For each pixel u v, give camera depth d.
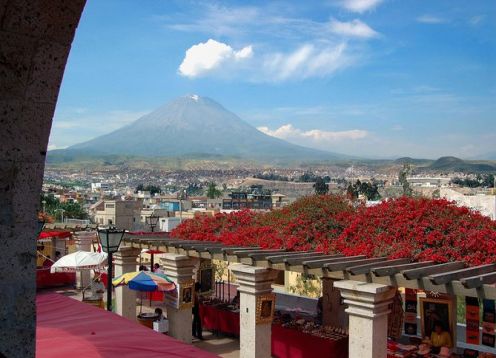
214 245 12.01
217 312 14.62
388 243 9.68
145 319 13.65
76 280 20.83
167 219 46.84
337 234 11.13
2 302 3.17
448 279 7.29
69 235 21.44
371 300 7.95
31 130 3.24
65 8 3.15
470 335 11.27
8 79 3.11
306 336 11.53
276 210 13.39
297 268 9.20
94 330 6.23
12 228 3.20
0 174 3.14
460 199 41.19
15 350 3.22
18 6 3.00
